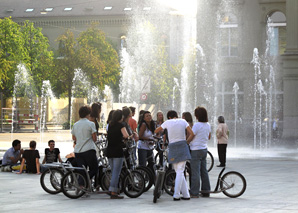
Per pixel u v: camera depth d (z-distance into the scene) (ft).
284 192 58.39
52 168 57.72
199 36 180.86
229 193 55.67
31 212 45.75
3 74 281.95
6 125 240.32
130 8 451.12
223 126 89.51
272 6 173.88
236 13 177.68
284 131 169.07
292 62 168.25
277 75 173.27
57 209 47.42
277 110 172.76
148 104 287.28
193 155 55.11
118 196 54.19
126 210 46.88
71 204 50.47
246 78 176.35
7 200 52.90
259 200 52.80
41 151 126.31
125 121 58.70
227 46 179.32
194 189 55.16
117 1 460.55
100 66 298.15
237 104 176.76
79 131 55.16
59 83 300.40
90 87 298.15
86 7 460.96
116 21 449.89
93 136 55.16
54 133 225.97
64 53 297.74
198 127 55.21
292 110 168.04
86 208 47.98
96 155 57.06
